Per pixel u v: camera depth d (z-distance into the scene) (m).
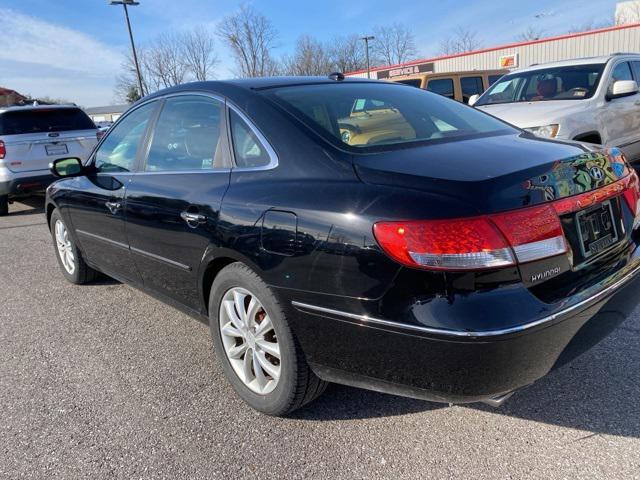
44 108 8.76
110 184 3.65
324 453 2.37
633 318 3.48
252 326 2.62
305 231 2.20
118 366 3.26
